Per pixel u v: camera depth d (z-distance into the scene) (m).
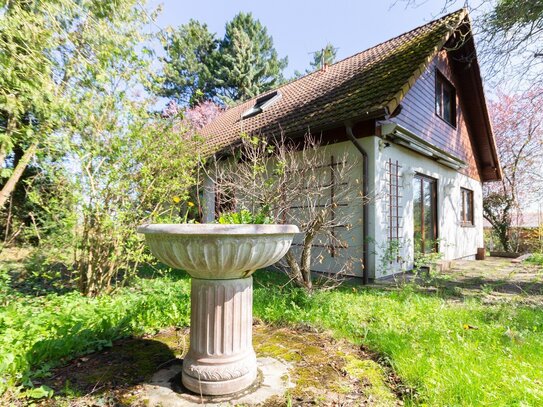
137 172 4.50
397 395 1.97
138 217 4.54
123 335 2.88
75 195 3.95
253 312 3.48
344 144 5.89
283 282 4.91
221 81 22.11
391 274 5.94
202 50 22.75
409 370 2.17
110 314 3.17
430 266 6.44
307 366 2.35
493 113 13.79
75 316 3.05
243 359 2.07
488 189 13.86
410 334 2.74
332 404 1.86
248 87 22.91
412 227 6.78
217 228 1.74
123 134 4.41
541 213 13.27
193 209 6.29
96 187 4.19
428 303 3.74
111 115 4.42
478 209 11.10
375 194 5.45
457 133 9.31
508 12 5.05
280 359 2.46
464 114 9.95
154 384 2.08
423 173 7.38
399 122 6.33
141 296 3.93
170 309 3.30
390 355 2.44
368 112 5.07
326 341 2.82
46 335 2.64
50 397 1.92
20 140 4.02
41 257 4.48
